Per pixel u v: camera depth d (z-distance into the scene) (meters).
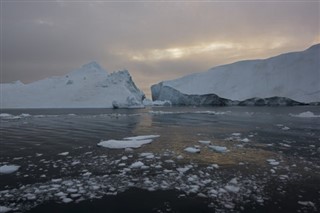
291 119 32.19
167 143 15.70
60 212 6.51
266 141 16.20
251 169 10.09
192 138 17.62
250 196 7.45
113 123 29.28
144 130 22.44
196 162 11.16
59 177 9.16
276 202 7.04
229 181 8.69
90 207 6.78
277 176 9.21
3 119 36.50
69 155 12.58
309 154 12.58
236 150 13.55
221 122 29.22
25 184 8.48
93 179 8.91
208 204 6.93
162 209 6.66
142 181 8.70
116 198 7.33
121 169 10.11
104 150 13.73
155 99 105.06
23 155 12.67
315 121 29.34
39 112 57.38
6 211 6.55
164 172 9.68
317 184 8.42
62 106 85.00
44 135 19.62
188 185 8.33
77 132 21.28
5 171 9.87
